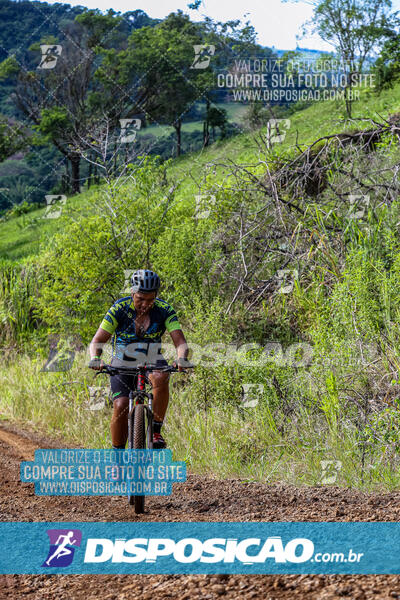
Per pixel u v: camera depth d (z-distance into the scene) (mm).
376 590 3082
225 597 3240
